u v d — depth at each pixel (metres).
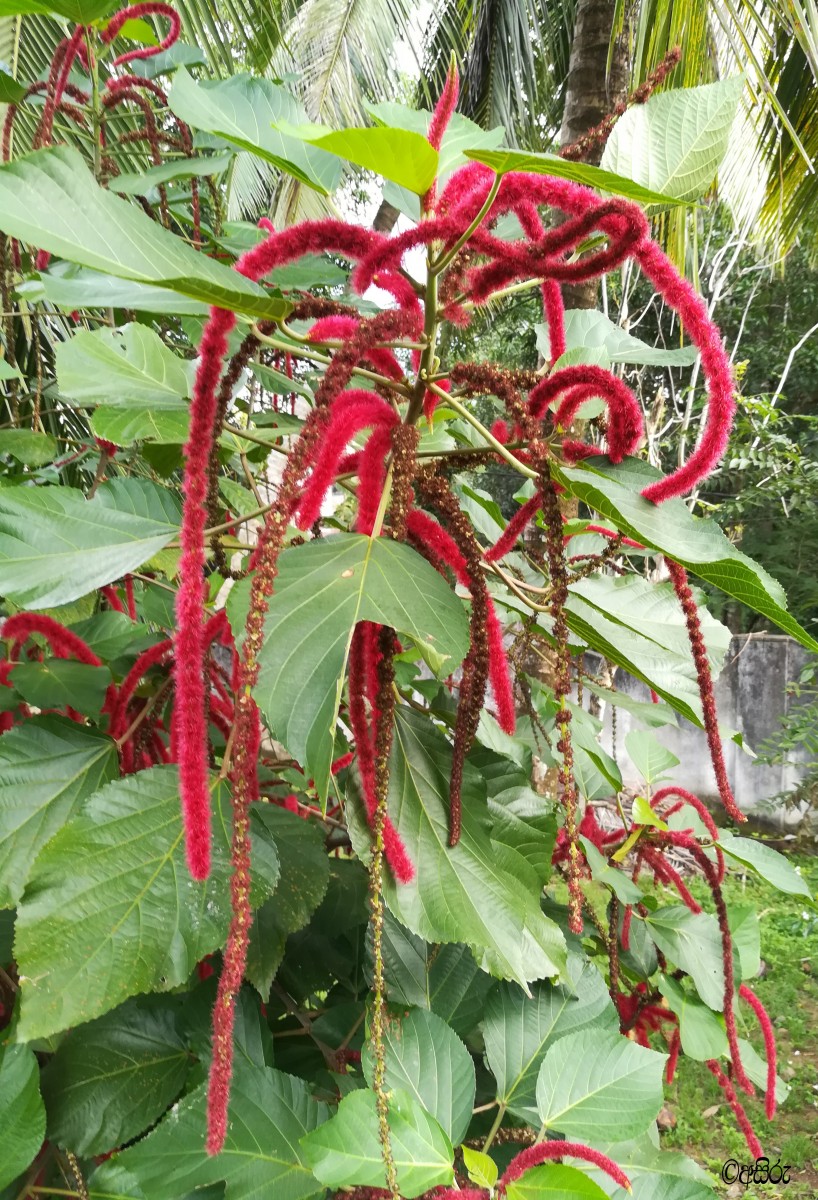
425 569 0.80
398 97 5.96
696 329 0.77
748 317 9.40
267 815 1.13
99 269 0.63
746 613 8.62
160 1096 1.03
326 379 0.74
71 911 0.82
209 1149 0.66
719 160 1.08
